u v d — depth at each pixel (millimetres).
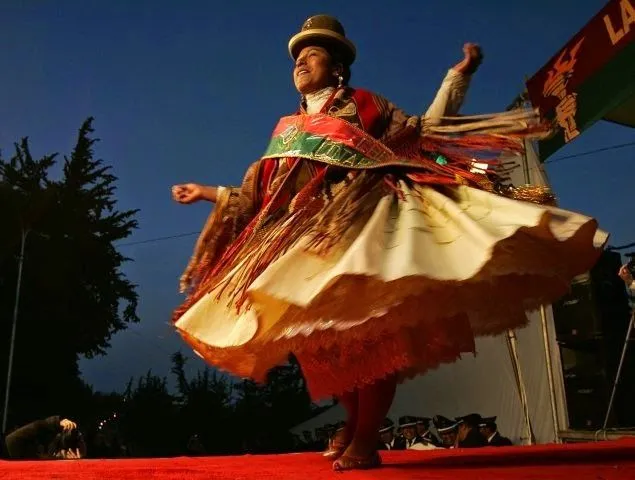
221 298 2707
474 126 2555
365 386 2309
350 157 2555
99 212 26109
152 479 2143
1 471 2646
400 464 2447
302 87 2961
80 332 24641
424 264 1911
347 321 1993
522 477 1830
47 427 6441
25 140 25984
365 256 1943
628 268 7316
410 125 2613
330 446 3096
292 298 2025
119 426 26469
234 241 2879
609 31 5715
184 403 29688
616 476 1795
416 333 2229
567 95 6242
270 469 2383
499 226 2016
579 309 8242
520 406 9508
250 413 26797
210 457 3520
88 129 27000
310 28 3006
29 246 23422
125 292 26109
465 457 2803
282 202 2740
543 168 6723
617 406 7852
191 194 3008
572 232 2014
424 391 11727
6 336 23203
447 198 2221
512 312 2432
